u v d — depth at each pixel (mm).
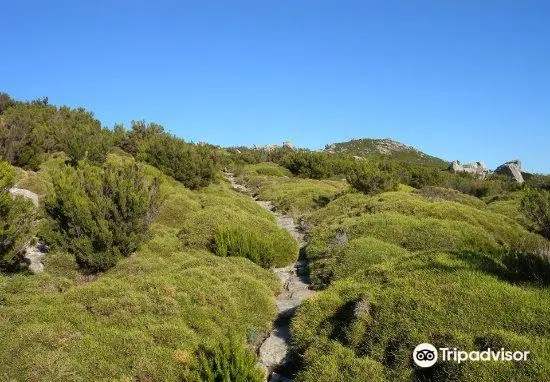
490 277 8102
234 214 16875
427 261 9188
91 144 22922
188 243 14250
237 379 6504
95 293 8891
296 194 28328
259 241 14141
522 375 5590
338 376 6660
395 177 26297
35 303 8484
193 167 25578
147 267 11227
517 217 21297
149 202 12859
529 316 6723
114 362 7031
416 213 17203
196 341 7879
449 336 6602
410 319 7273
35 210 11883
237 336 8305
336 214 20438
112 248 11484
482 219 17234
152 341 7617
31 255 11617
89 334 7617
